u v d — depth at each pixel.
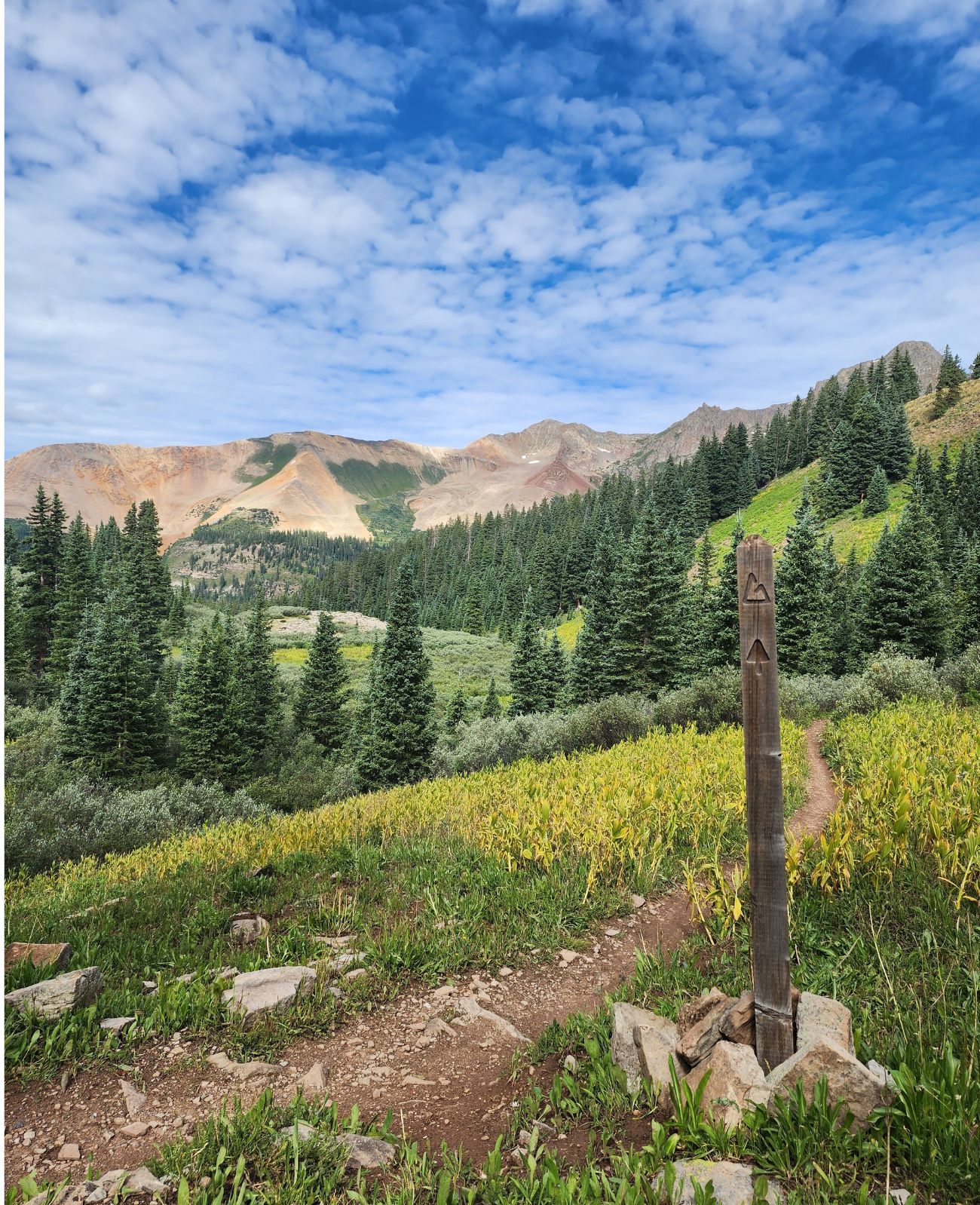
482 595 127.88
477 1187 2.54
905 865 5.64
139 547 88.75
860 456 92.62
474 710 59.12
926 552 37.50
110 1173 2.72
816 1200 2.11
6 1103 3.22
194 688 38.88
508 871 7.14
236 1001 4.27
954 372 118.00
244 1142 2.86
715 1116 2.70
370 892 6.95
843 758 13.06
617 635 40.22
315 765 42.41
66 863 12.11
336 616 129.38
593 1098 3.15
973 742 9.61
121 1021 4.01
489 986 4.89
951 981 3.72
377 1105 3.43
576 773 11.85
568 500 181.00
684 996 4.24
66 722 38.25
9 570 68.25
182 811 23.77
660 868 7.20
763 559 2.99
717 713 21.41
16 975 4.36
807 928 4.90
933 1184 2.17
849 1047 3.02
